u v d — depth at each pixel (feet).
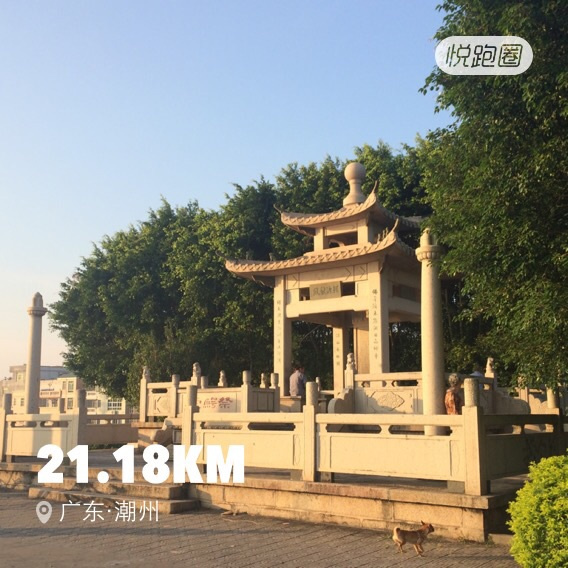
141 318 102.32
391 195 83.97
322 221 64.39
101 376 107.96
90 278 109.91
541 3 26.66
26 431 51.44
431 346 36.47
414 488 32.04
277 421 36.83
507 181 27.63
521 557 20.36
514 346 35.14
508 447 31.71
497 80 27.25
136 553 27.81
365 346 66.13
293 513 35.42
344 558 26.53
